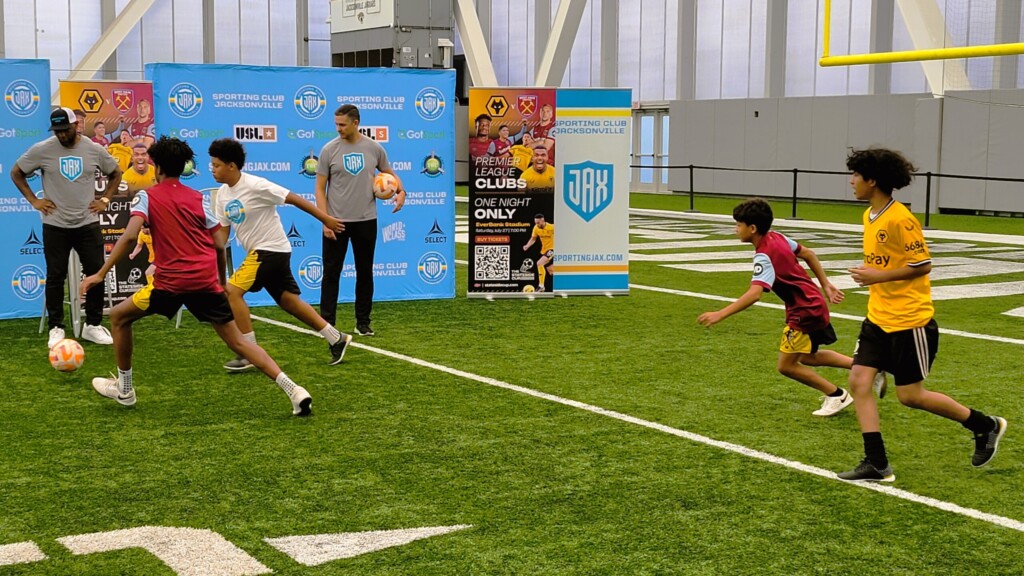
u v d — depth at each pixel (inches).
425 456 250.2
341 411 292.7
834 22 1264.8
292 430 273.0
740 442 263.1
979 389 321.7
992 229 884.6
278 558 187.9
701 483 230.7
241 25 1520.7
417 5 984.9
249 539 197.2
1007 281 561.6
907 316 227.5
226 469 239.9
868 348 233.1
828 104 1167.6
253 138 466.6
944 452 256.2
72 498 220.1
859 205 1157.7
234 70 459.8
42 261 449.7
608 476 235.3
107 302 455.2
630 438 266.1
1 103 432.1
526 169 502.6
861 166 226.7
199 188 458.0
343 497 220.8
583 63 1587.1
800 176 1201.4
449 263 508.7
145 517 209.0
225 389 319.0
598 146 506.6
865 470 232.8
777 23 1316.4
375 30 1015.6
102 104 442.9
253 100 464.4
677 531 201.9
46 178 383.2
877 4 1203.9
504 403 301.6
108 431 271.7
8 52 1354.6
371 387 321.7
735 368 349.4
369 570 182.7
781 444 261.7
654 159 1472.7
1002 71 1056.2
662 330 419.8
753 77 1354.6
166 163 282.2
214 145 326.3
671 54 1446.9
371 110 485.1
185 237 279.7
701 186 1331.2
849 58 861.8
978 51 764.0
